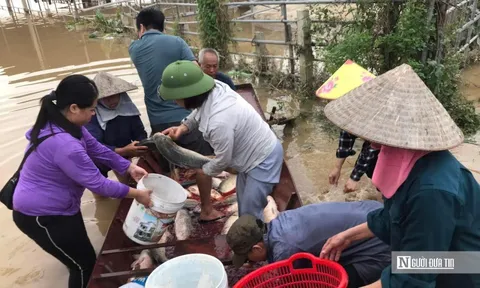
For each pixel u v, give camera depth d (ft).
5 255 12.75
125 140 13.97
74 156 8.98
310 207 9.11
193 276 8.44
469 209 5.41
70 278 10.62
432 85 16.80
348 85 11.10
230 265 10.23
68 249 9.98
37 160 9.23
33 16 51.85
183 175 15.35
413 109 5.32
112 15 45.88
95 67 29.66
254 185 10.53
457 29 18.45
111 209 14.74
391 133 5.24
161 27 15.10
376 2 17.69
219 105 9.68
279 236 8.73
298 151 17.19
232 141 9.83
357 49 17.83
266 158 10.44
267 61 25.29
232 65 27.48
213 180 14.62
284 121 18.60
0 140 19.47
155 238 10.66
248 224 8.29
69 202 9.68
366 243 8.68
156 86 14.34
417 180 5.30
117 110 13.55
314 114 20.26
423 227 5.21
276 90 23.61
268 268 8.07
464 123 16.85
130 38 38.09
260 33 24.91
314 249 8.62
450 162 5.37
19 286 11.51
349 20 20.20
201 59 14.35
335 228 8.60
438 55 16.87
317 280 8.19
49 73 28.96
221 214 13.00
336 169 11.78
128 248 10.56
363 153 10.53
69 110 9.06
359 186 14.17
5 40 40.29
